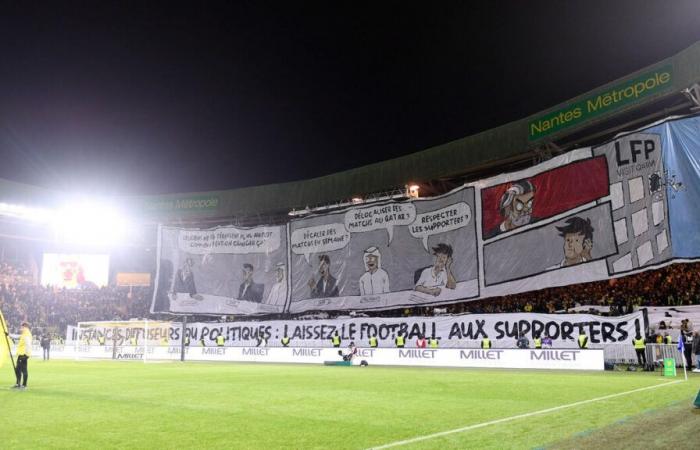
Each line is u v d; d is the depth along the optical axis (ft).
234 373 73.15
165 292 134.92
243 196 147.74
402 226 109.81
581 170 87.76
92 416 33.73
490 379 61.00
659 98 82.12
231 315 127.75
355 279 114.01
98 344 132.26
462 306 111.86
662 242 76.74
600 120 89.56
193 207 154.40
